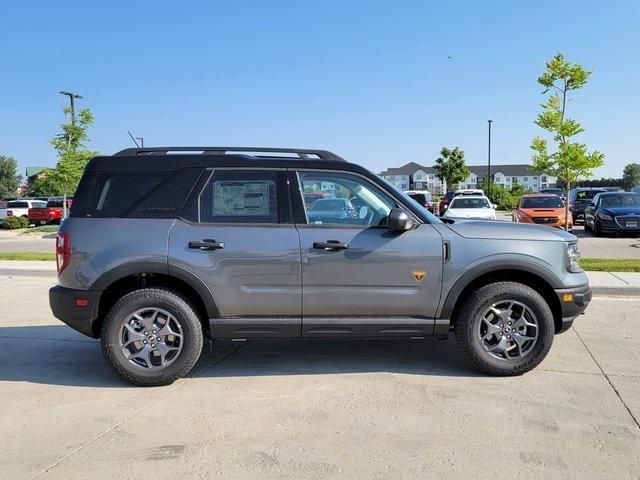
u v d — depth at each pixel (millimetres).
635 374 5082
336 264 4852
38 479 3303
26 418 4211
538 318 4930
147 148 5199
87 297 4801
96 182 5008
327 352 5836
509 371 4969
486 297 4910
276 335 4938
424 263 4887
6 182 93625
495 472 3342
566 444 3697
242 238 4852
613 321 7156
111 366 4812
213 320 4875
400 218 4730
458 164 63125
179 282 5027
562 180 14711
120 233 4852
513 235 5012
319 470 3381
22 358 5789
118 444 3754
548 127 13859
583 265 11047
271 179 5016
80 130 26969
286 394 4648
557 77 13602
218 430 3959
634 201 19719
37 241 22062
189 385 4895
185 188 4969
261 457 3551
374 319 4926
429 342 6195
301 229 4906
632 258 12891
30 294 9602
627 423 4020
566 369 5227
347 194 5062
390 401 4465
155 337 4859
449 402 4434
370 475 3316
